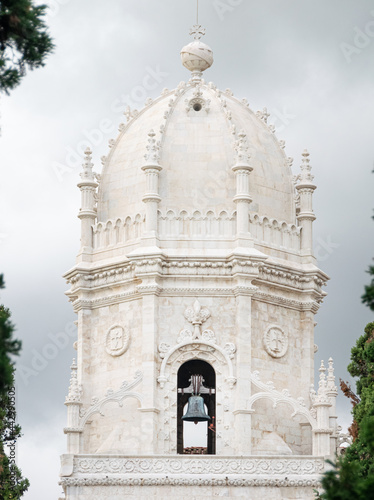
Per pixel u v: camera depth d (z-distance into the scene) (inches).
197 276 3454.7
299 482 3331.7
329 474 2347.4
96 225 3567.9
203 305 3457.2
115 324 3496.6
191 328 3442.4
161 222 3484.3
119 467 3336.6
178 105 3597.4
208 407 3489.2
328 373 3545.8
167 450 3400.6
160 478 3321.9
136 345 3454.7
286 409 3476.9
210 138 3548.2
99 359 3508.9
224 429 3410.4
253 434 3415.4
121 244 3518.7
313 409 3440.0
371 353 3501.5
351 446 3336.6
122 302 3499.0
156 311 3442.4
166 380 3420.3
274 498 3329.2
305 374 3528.5
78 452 3403.1
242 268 3442.4
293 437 3474.4
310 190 3607.3
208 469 3336.6
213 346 3435.0
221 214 3489.2
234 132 3548.2
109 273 3508.9
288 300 3535.9
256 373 3432.6
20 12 2359.7
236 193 3494.1
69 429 3412.9
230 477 3324.3
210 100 3599.9
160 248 3464.6
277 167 3607.3
